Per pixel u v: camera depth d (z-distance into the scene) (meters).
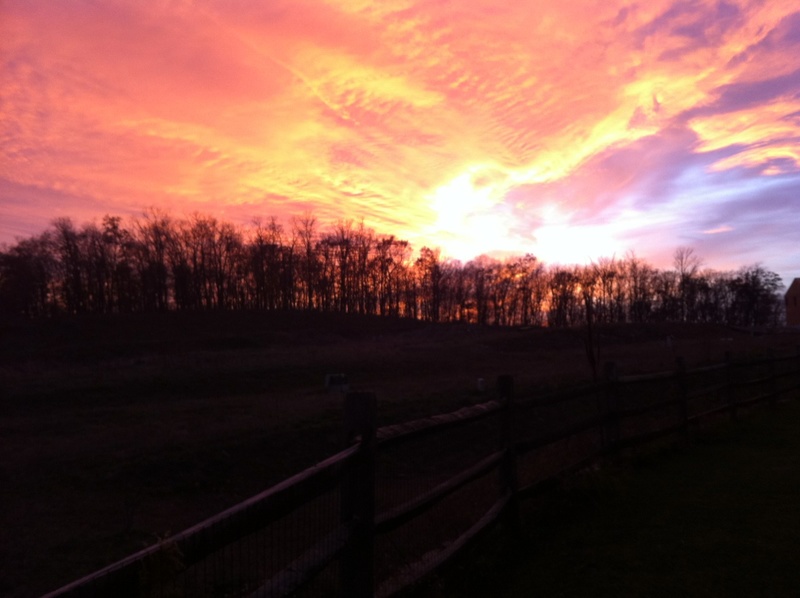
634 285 105.88
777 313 111.19
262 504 2.36
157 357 37.00
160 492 13.48
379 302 108.19
